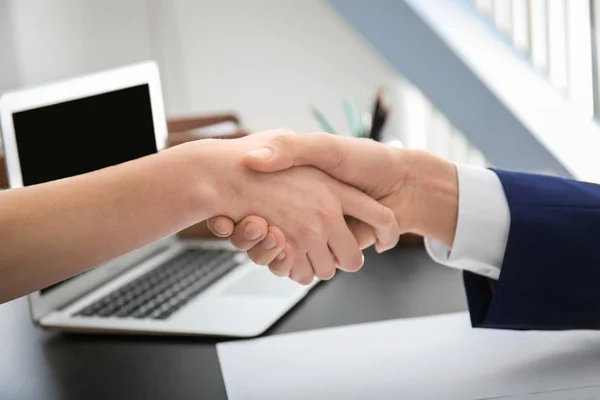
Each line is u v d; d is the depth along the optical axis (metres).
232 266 0.96
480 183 0.71
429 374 0.62
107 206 0.62
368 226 0.77
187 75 2.15
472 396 0.58
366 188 0.74
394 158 0.73
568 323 0.67
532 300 0.66
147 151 0.89
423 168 0.73
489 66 1.72
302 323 0.77
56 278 0.61
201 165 0.69
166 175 0.66
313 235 0.74
